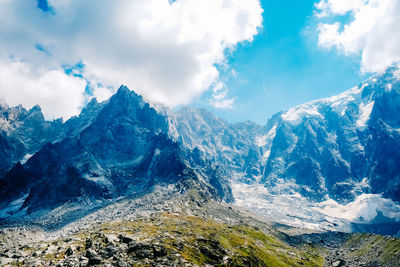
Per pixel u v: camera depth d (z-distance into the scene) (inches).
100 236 4394.7
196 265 3890.3
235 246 6663.4
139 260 3558.1
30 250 3831.2
